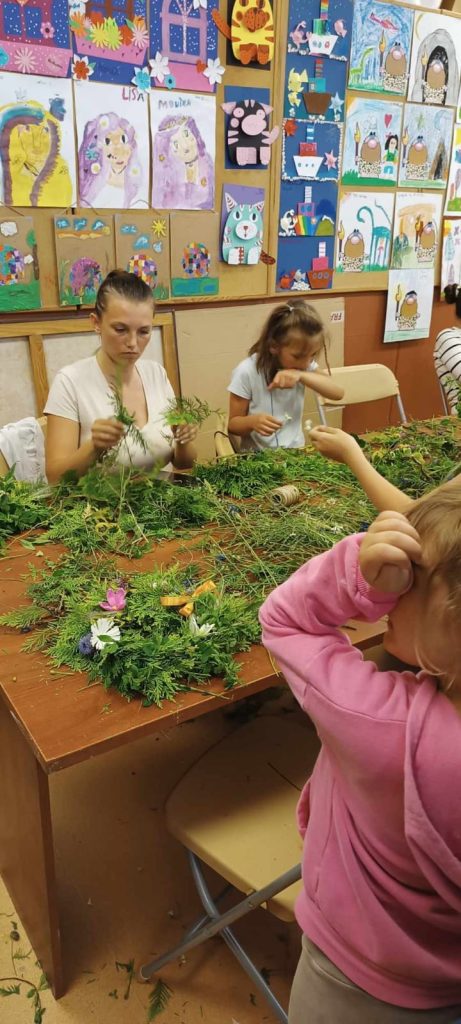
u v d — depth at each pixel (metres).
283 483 1.89
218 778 1.37
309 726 2.04
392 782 0.67
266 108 3.06
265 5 2.89
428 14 3.45
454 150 3.87
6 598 1.32
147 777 1.96
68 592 1.32
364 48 3.28
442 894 0.68
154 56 2.70
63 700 1.04
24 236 2.61
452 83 3.71
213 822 1.27
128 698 1.05
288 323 2.34
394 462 2.02
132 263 2.90
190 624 1.16
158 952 1.50
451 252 4.12
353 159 3.46
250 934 1.56
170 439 2.04
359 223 3.61
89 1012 1.38
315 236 3.46
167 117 2.82
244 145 3.05
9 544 1.53
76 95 2.57
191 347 3.19
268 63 3.01
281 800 1.32
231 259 3.18
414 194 3.79
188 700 1.05
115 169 2.75
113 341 1.93
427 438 2.30
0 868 1.63
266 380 2.49
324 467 1.98
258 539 1.54
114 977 1.45
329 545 1.52
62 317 2.81
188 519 1.65
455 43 3.63
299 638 0.76
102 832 1.79
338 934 0.79
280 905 1.14
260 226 3.23
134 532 1.58
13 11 2.35
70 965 1.46
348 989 0.79
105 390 2.04
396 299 3.93
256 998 1.42
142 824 1.82
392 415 4.20
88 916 1.58
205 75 2.85
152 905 1.61
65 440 1.99
